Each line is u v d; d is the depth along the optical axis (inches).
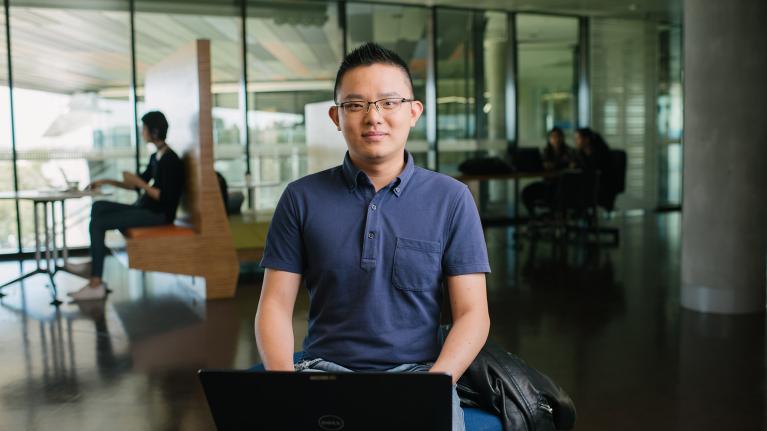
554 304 214.2
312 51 368.2
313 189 68.7
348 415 53.3
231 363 160.9
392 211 66.6
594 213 339.6
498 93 410.9
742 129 188.1
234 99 358.0
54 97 331.0
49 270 232.1
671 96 452.4
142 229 226.8
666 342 170.9
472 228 67.7
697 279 200.2
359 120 65.7
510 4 384.8
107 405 134.8
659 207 460.4
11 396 140.2
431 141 399.5
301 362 67.1
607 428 119.5
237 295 234.5
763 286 196.7
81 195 227.8
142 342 179.2
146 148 345.1
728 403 130.6
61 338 183.8
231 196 328.2
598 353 163.2
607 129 436.5
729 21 185.0
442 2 378.3
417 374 51.1
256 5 356.5
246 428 55.3
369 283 65.6
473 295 66.9
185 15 345.7
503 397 68.3
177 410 131.9
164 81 277.3
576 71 426.9
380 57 65.9
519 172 360.2
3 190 324.8
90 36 333.1
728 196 191.8
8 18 319.0
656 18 431.2
